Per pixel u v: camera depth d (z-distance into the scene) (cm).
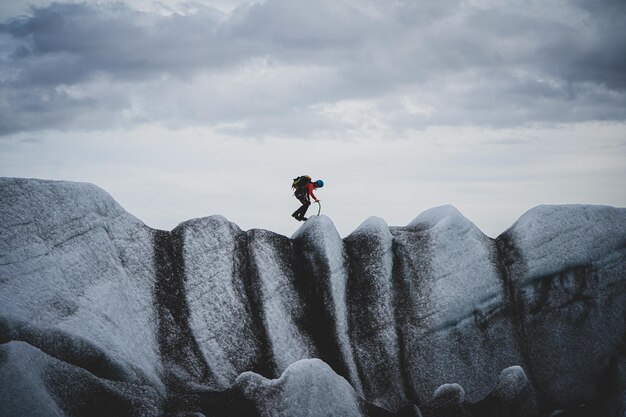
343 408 1969
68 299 1975
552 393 2430
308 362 1989
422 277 2525
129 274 2262
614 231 2612
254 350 2298
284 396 1906
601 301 2542
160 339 2205
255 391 1919
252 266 2458
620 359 2444
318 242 2509
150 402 1866
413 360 2412
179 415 1845
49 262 2019
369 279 2519
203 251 2417
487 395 2308
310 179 2595
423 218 2725
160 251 2380
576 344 2495
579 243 2584
